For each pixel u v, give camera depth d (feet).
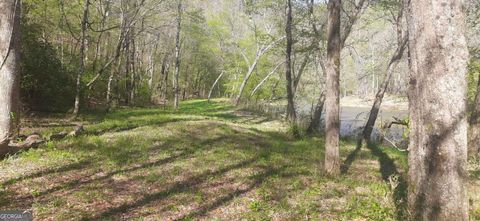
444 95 17.40
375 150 51.24
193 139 45.75
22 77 56.44
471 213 21.06
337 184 30.27
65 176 27.78
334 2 32.14
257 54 123.65
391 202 24.22
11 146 32.42
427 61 17.92
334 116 32.71
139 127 51.19
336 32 32.19
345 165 38.47
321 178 31.81
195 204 24.27
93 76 76.28
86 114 63.21
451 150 17.33
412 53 20.86
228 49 151.84
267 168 34.40
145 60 176.24
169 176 29.84
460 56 17.34
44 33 82.79
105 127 48.55
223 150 40.91
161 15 109.81
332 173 32.81
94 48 111.45
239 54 147.74
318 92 95.91
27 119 51.34
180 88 184.24
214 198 25.53
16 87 36.01
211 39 146.41
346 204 25.14
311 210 23.97
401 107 101.96
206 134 49.98
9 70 35.35
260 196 26.43
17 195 23.38
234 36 147.54
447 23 17.33
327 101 32.96
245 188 28.09
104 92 95.86
